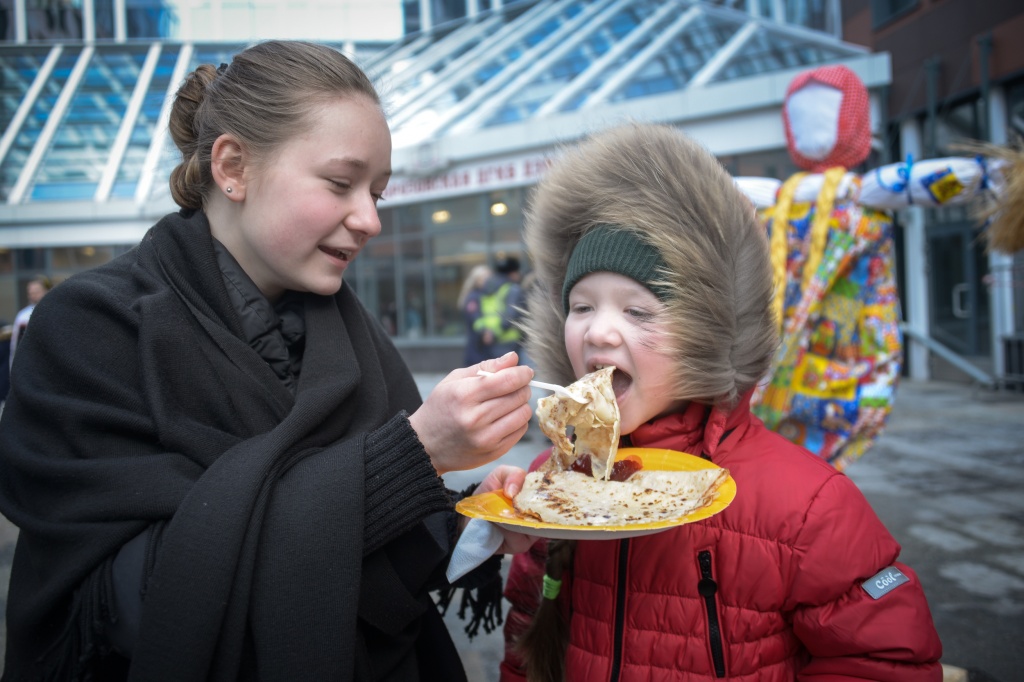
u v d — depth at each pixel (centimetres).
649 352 114
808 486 112
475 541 114
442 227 1338
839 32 1167
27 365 105
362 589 101
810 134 258
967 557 335
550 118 1160
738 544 113
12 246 1677
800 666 117
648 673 115
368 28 2077
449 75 1586
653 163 120
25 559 108
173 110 125
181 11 2120
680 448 126
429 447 102
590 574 125
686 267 112
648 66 1273
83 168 1789
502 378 99
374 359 130
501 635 277
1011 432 616
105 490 95
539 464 157
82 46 2091
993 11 845
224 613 87
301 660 88
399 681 114
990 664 238
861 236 234
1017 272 852
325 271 113
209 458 102
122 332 107
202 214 119
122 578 91
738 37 1239
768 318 124
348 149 106
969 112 902
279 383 113
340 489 95
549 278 138
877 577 109
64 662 91
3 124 1888
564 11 1677
